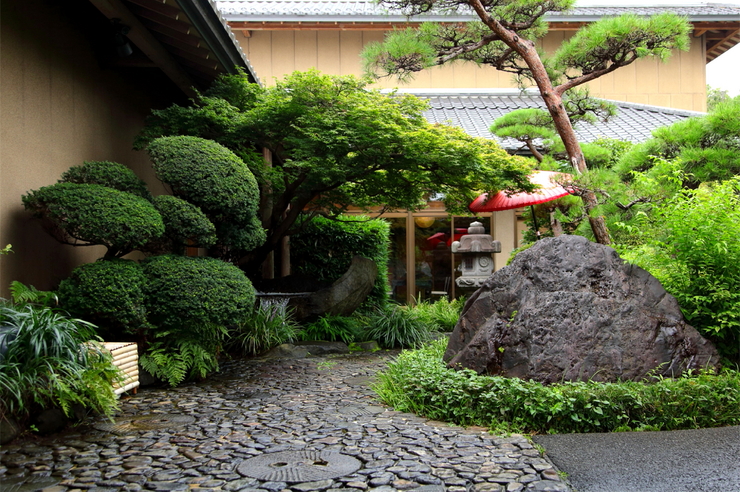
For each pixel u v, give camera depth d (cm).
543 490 274
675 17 692
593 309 429
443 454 326
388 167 768
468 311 469
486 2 744
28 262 539
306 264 1098
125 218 494
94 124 676
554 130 983
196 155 573
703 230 456
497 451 330
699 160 678
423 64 748
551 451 325
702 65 1520
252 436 366
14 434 356
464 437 357
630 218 698
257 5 1527
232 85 761
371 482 287
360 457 323
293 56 1522
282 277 958
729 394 384
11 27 520
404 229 1310
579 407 371
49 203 484
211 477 296
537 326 426
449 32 777
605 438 345
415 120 732
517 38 736
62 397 364
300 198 823
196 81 828
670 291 479
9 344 367
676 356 424
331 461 318
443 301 1078
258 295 823
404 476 294
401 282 1298
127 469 309
